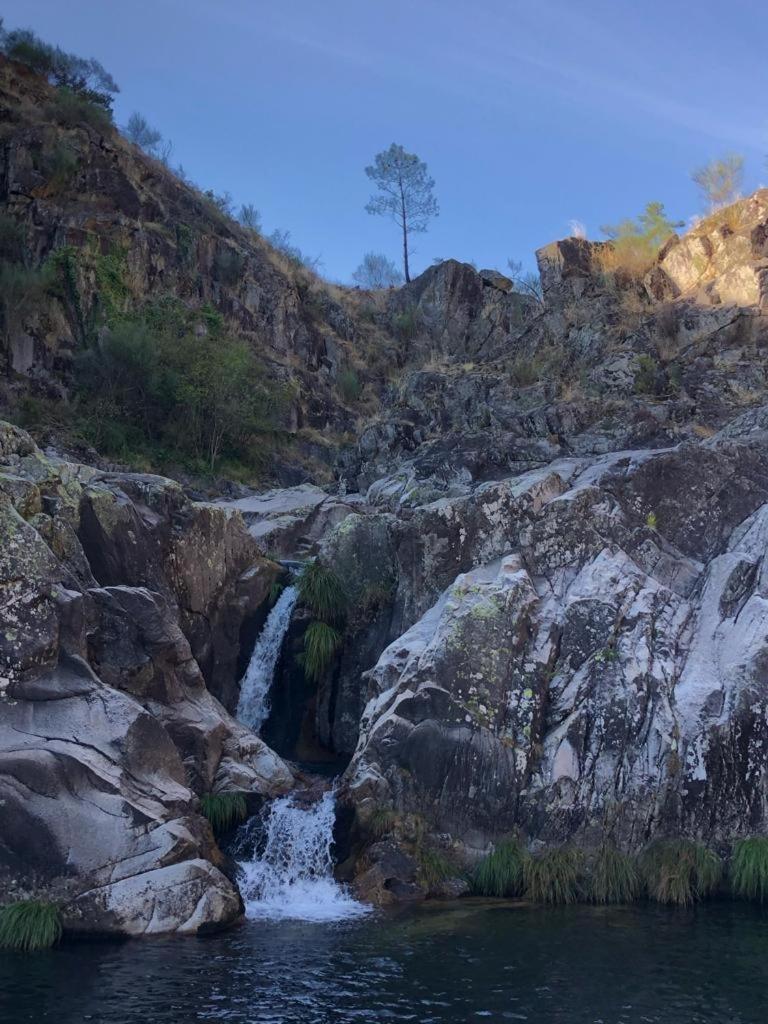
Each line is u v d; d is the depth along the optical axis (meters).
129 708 14.85
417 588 20.55
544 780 16.08
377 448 31.48
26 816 13.52
